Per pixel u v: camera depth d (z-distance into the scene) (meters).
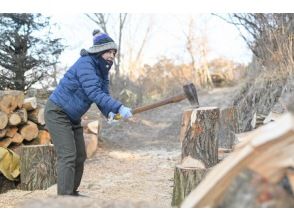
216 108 4.29
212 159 4.24
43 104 7.55
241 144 1.75
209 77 16.77
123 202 2.20
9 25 9.30
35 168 5.43
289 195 1.56
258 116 7.02
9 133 6.07
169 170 6.37
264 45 8.34
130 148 8.74
